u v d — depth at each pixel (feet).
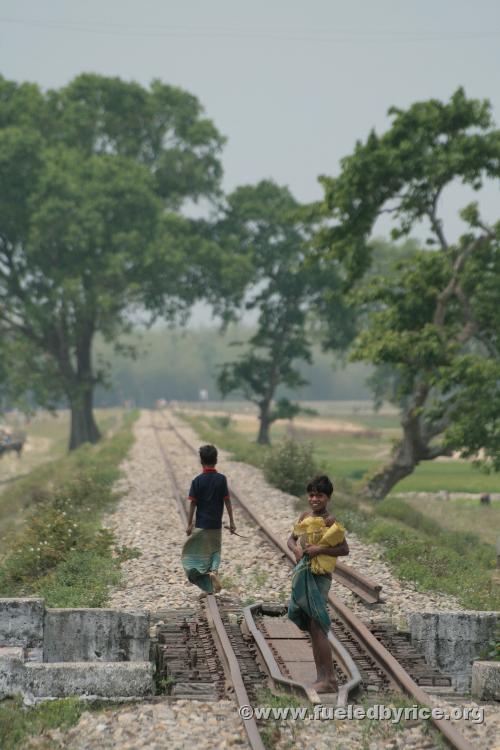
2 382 441.68
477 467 196.85
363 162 205.26
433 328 203.92
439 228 214.69
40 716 58.39
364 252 221.05
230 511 84.53
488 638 75.82
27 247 413.59
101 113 453.99
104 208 408.67
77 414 474.90
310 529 62.95
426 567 110.22
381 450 547.08
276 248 478.18
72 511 158.92
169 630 78.02
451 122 204.74
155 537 129.90
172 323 481.05
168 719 56.39
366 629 75.10
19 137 399.85
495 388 194.18
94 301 419.33
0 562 123.34
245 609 82.89
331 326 493.77
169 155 467.11
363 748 51.52
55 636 74.23
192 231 503.20
